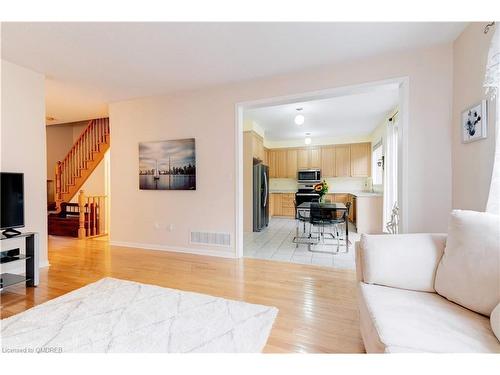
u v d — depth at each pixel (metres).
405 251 1.55
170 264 3.31
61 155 7.03
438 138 2.55
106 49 2.57
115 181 4.34
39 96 3.12
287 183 8.38
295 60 2.83
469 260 1.30
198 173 3.79
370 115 5.02
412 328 1.11
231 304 2.17
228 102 3.56
